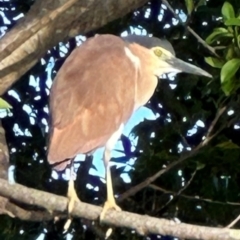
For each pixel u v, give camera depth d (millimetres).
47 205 8734
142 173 12406
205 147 11680
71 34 11359
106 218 8625
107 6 11312
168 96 12531
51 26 11078
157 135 12484
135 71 10281
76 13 11156
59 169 9172
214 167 12070
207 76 11445
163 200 12492
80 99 9570
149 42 11164
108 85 9812
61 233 12961
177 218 12453
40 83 13430
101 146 9562
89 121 9469
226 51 10195
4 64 11055
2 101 7434
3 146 10961
